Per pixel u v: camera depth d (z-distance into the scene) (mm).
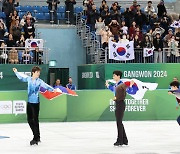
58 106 45250
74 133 34312
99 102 46000
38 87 26297
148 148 25438
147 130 36375
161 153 23422
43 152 24016
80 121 45562
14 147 26312
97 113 45969
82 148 25578
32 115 26562
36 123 26922
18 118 44156
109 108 46156
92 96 45906
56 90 26906
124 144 26641
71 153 23500
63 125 41375
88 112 45844
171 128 38094
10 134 33906
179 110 47688
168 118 47406
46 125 41562
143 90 28203
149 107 47000
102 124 42125
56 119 45156
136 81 28266
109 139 30250
